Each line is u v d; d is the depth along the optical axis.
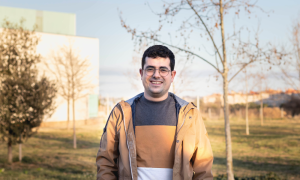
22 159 12.89
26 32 12.10
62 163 12.30
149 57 1.95
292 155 13.22
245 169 10.55
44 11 28.62
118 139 2.02
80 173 10.31
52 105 12.49
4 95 11.12
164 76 1.93
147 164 1.90
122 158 1.92
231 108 38.03
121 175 1.94
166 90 1.96
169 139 1.91
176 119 1.96
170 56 1.99
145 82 1.96
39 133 22.55
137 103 2.04
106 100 37.72
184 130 1.91
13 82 11.09
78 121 29.53
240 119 34.69
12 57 11.49
